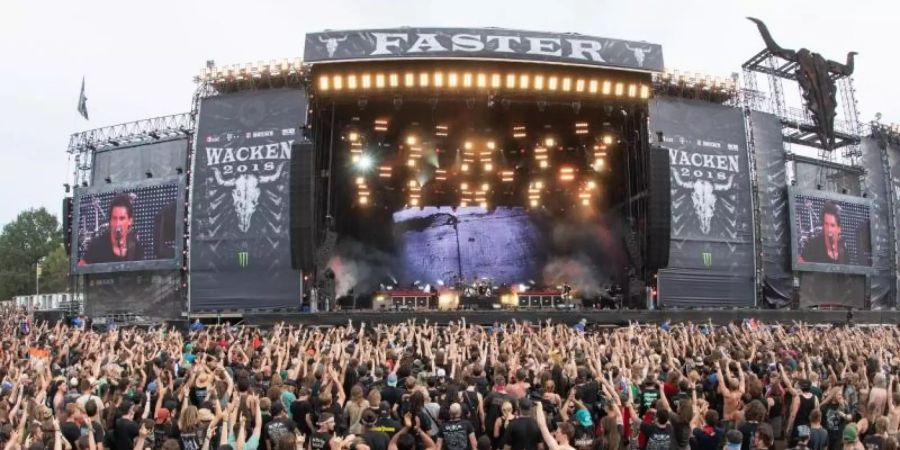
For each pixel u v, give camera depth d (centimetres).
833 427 1244
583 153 4222
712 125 3997
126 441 1039
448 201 4722
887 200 4672
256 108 3828
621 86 3547
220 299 3734
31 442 924
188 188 3894
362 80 3506
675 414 1012
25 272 11681
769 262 4072
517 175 4559
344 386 1323
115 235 4053
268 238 3728
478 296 4172
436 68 3475
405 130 4056
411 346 1808
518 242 4700
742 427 1055
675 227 3841
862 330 3038
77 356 1806
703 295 3844
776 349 1906
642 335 2164
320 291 3756
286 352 1628
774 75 4694
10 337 2416
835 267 4266
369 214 4644
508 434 962
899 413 1154
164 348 1984
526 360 1498
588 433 1079
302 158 3478
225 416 999
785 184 4175
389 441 956
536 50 3428
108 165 4272
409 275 4697
